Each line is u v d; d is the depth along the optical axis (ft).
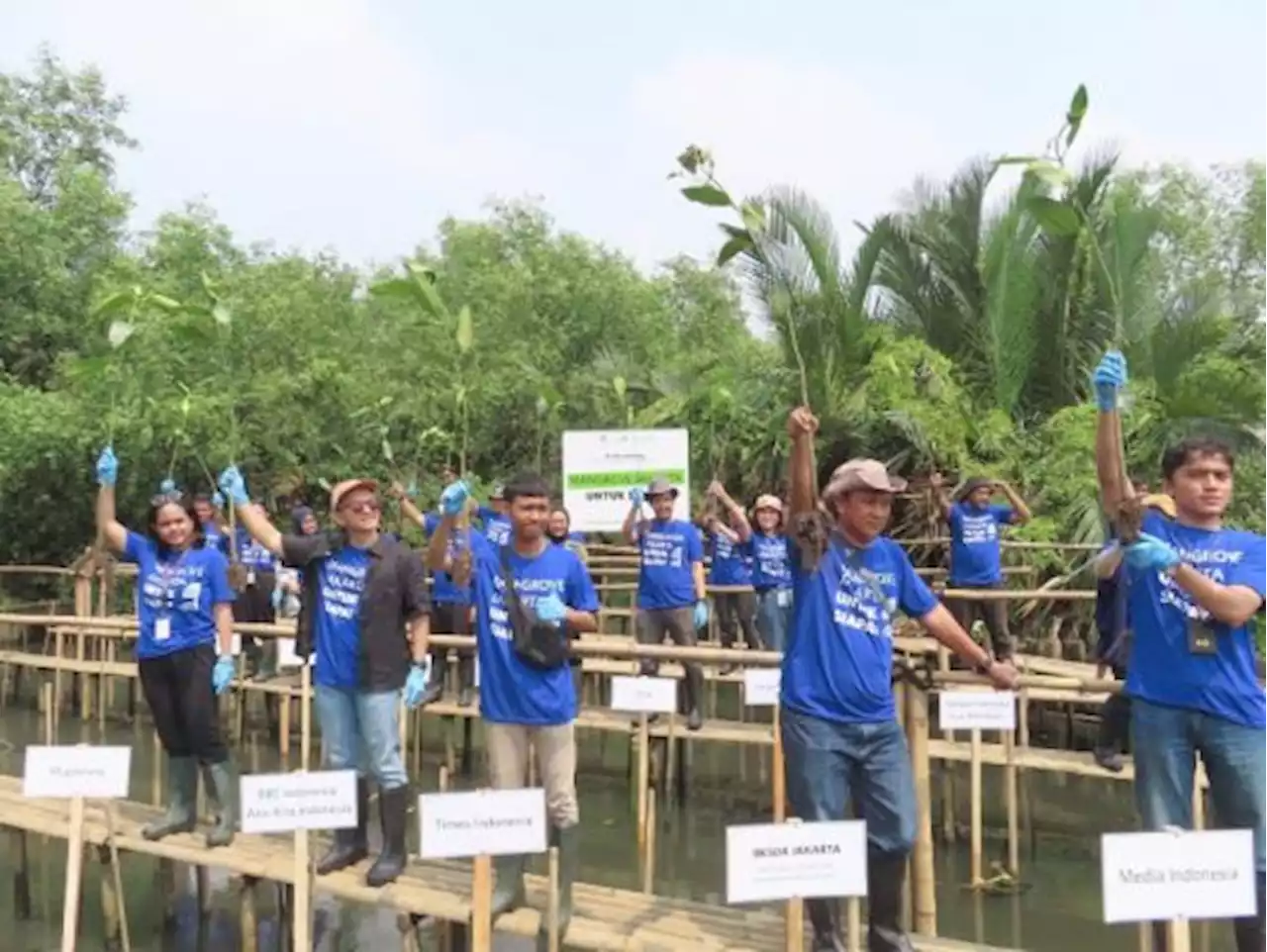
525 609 17.56
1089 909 25.71
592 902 19.53
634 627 37.17
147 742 42.39
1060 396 51.29
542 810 15.33
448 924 20.56
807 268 50.75
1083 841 30.48
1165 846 12.57
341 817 16.08
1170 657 13.84
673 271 82.94
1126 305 49.32
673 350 71.61
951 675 25.67
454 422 56.70
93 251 72.28
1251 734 13.64
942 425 46.91
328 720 19.71
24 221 68.08
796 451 14.93
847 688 15.07
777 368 54.90
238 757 40.29
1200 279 52.85
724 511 40.50
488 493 56.59
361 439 58.08
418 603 19.76
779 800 21.01
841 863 14.17
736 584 38.42
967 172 53.57
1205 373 43.01
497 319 67.00
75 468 57.72
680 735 33.60
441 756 39.99
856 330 51.01
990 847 30.22
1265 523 41.14
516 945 22.22
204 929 24.08
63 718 46.93
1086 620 42.70
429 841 14.92
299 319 59.93
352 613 19.40
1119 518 13.56
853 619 15.19
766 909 24.93
